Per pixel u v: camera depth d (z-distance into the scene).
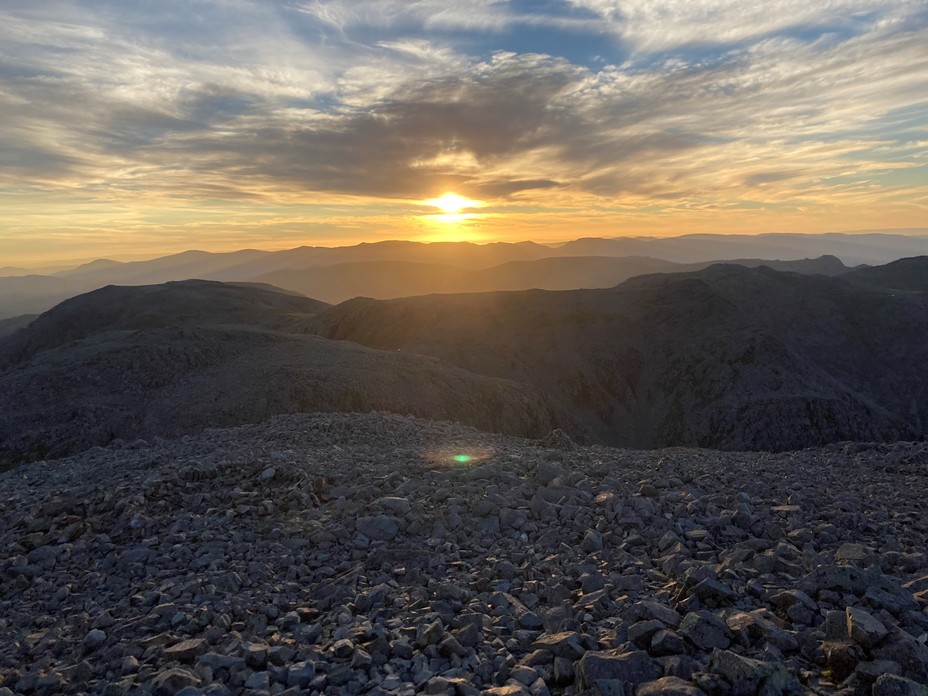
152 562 8.36
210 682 4.91
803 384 113.88
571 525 8.91
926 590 5.98
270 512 10.02
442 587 6.77
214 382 70.50
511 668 5.06
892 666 4.45
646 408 119.75
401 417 23.81
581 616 5.96
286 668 5.05
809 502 9.86
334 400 66.00
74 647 6.03
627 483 11.02
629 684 4.55
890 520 9.02
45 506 10.50
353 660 5.11
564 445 18.66
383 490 11.00
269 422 21.33
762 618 5.45
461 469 12.30
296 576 7.66
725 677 4.50
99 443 61.03
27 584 8.06
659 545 7.91
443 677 4.80
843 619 5.15
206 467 11.88
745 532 8.30
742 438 107.25
